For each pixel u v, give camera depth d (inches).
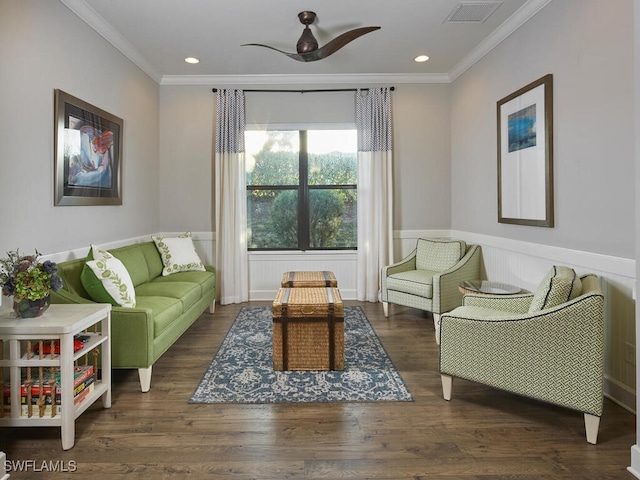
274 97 198.7
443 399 98.3
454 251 171.3
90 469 71.7
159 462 73.7
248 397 99.0
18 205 97.7
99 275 105.8
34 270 81.2
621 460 74.2
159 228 197.2
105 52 141.9
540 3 121.0
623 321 93.4
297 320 114.2
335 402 96.7
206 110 197.5
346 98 198.8
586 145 103.3
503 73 146.3
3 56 92.2
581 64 104.6
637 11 69.8
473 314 103.9
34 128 103.3
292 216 207.2
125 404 96.1
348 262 204.8
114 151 146.3
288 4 126.3
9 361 78.0
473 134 172.9
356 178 206.1
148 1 123.0
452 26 142.9
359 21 138.6
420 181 200.7
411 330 153.4
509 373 87.7
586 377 78.8
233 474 70.4
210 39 151.8
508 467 72.2
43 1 106.8
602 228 98.4
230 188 195.5
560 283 85.4
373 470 71.4
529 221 128.9
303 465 72.8
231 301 197.5
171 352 131.0
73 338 81.4
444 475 70.1
